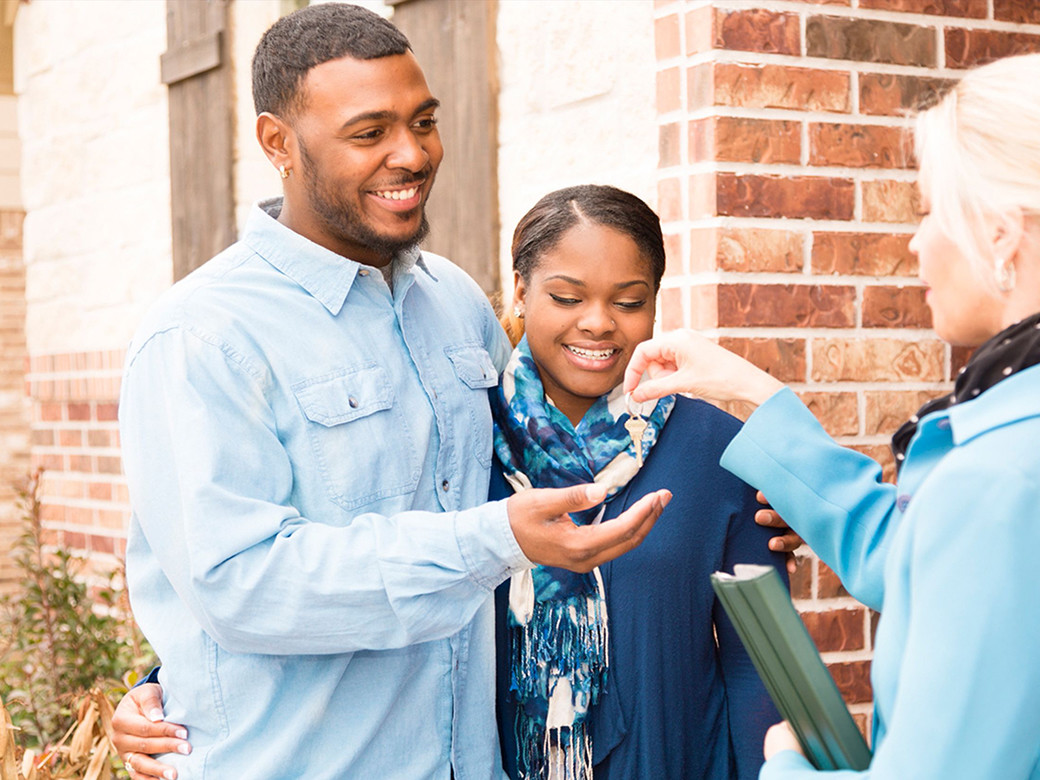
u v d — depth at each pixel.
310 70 1.59
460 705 1.71
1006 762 0.99
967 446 1.06
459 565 1.48
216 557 1.49
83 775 2.74
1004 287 1.12
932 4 2.66
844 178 2.58
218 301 1.61
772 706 1.80
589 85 2.89
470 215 3.28
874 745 1.21
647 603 1.77
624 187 2.79
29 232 5.40
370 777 1.64
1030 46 2.76
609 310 1.79
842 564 1.48
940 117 1.16
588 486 1.44
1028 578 0.99
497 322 2.05
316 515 1.61
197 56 4.17
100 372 4.79
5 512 5.61
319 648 1.53
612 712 1.76
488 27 3.17
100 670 3.82
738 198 2.48
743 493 1.83
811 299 2.55
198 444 1.52
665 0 2.59
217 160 4.14
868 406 2.62
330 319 1.67
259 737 1.61
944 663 1.00
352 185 1.61
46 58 5.23
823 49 2.55
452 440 1.76
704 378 1.64
